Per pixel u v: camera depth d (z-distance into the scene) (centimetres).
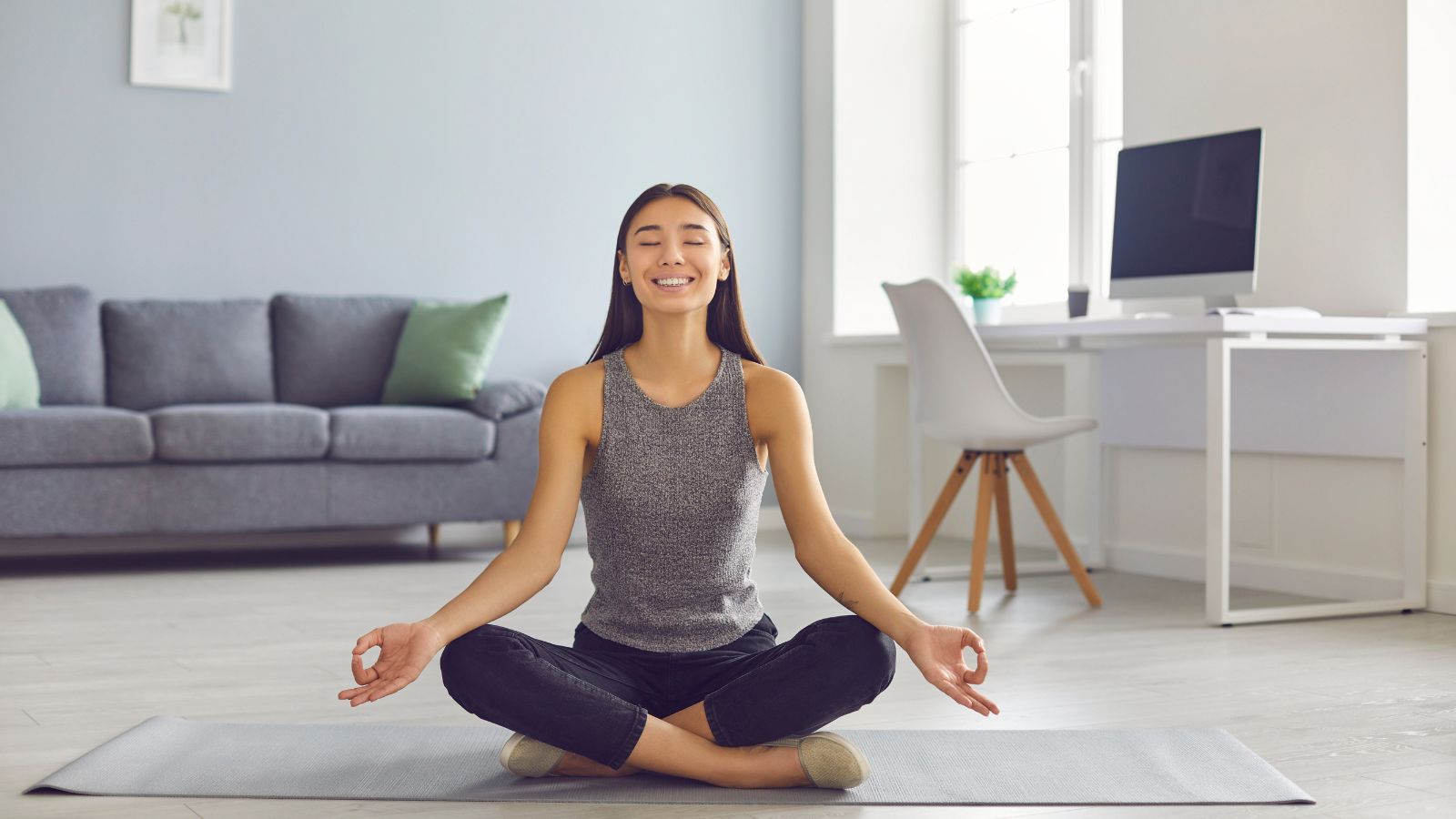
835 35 541
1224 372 315
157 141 485
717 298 188
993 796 177
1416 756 200
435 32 518
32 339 445
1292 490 375
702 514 179
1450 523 339
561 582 392
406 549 490
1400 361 343
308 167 503
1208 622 321
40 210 472
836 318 543
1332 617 331
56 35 473
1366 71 353
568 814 169
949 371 345
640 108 545
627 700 179
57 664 270
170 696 239
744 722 174
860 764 176
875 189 548
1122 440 419
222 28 490
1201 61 399
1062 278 491
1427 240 346
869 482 527
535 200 532
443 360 474
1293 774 190
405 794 176
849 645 171
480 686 169
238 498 429
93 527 415
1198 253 358
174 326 467
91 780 180
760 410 182
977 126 536
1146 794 178
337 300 492
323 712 227
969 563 441
